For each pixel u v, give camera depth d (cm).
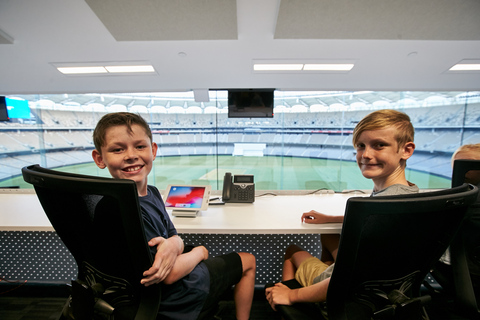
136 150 72
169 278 67
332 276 58
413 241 57
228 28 165
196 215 129
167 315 68
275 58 213
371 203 46
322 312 73
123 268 61
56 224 64
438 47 191
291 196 175
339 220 114
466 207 52
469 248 88
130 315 65
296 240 156
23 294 153
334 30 165
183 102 1555
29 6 144
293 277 108
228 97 296
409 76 249
